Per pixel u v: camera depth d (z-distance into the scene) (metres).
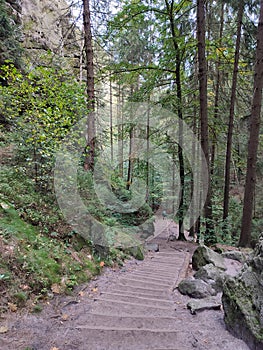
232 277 2.72
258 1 7.89
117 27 8.50
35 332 2.30
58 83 5.68
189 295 3.68
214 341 2.25
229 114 10.18
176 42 9.07
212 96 12.14
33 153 5.26
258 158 10.67
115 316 2.79
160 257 7.06
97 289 3.72
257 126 7.08
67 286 3.39
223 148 13.02
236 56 9.05
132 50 10.72
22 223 3.95
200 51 7.47
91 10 7.29
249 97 10.62
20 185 4.76
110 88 13.66
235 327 2.37
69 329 2.44
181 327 2.55
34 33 10.90
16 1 10.58
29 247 3.54
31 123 5.20
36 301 2.81
